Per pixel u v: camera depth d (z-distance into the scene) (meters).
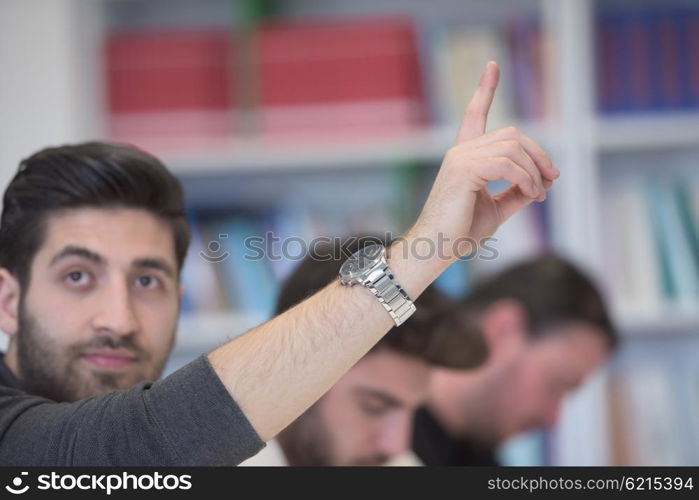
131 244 1.87
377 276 1.56
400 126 4.03
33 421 1.62
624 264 4.06
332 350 1.53
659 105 3.99
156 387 1.55
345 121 4.06
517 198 1.68
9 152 4.09
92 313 1.84
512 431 3.45
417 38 4.17
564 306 3.51
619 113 4.00
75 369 1.83
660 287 4.03
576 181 3.96
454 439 3.18
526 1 4.43
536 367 3.49
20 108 4.10
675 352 4.36
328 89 4.07
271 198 4.48
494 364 3.41
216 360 1.54
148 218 1.91
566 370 3.53
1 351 1.99
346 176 4.45
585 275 3.61
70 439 1.55
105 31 4.38
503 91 4.02
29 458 1.58
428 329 2.31
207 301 4.04
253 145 4.10
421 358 2.28
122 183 1.87
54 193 1.86
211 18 4.56
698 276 4.01
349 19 4.52
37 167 1.90
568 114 3.97
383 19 4.43
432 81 4.13
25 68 4.10
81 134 4.12
